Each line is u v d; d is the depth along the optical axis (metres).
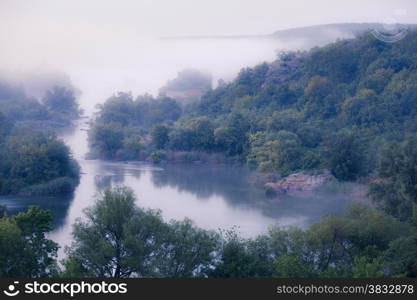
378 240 56.84
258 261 49.47
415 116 147.62
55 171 114.81
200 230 52.19
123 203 51.22
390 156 92.19
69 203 101.38
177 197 108.44
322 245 54.44
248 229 81.88
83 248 48.88
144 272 47.50
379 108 153.88
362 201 105.50
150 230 50.56
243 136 166.62
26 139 123.50
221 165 160.25
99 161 161.75
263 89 198.75
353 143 124.69
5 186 109.00
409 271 51.00
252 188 120.94
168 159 164.88
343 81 188.12
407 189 84.38
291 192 116.00
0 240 45.16
